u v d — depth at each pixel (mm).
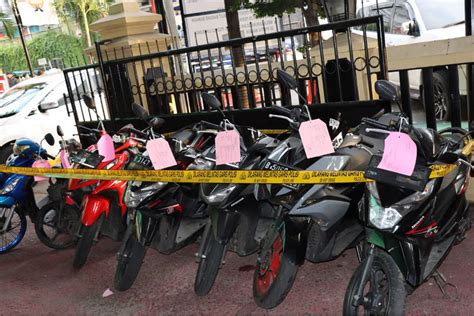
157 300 3916
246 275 4121
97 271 4625
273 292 3117
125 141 4523
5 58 24781
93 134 5043
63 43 24484
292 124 3318
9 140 8625
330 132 3223
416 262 2811
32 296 4281
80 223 4719
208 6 9070
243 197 3502
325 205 2992
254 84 6109
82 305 4004
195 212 4012
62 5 23031
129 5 7043
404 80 5031
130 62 6270
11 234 5957
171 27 8867
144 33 7039
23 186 5137
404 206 2709
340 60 5180
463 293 3393
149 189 3775
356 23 4461
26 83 9672
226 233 3516
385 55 4379
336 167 3027
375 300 2705
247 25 9328
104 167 4340
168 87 6703
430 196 2775
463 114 6422
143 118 4016
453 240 3207
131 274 3957
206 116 5680
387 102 4379
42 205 5289
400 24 8180
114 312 3824
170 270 4418
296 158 3201
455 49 4637
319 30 4727
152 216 3832
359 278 2727
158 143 3840
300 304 3564
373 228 2770
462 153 3254
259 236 3775
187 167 3883
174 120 5926
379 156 2773
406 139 2699
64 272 4703
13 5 15797
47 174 4730
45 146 9023
